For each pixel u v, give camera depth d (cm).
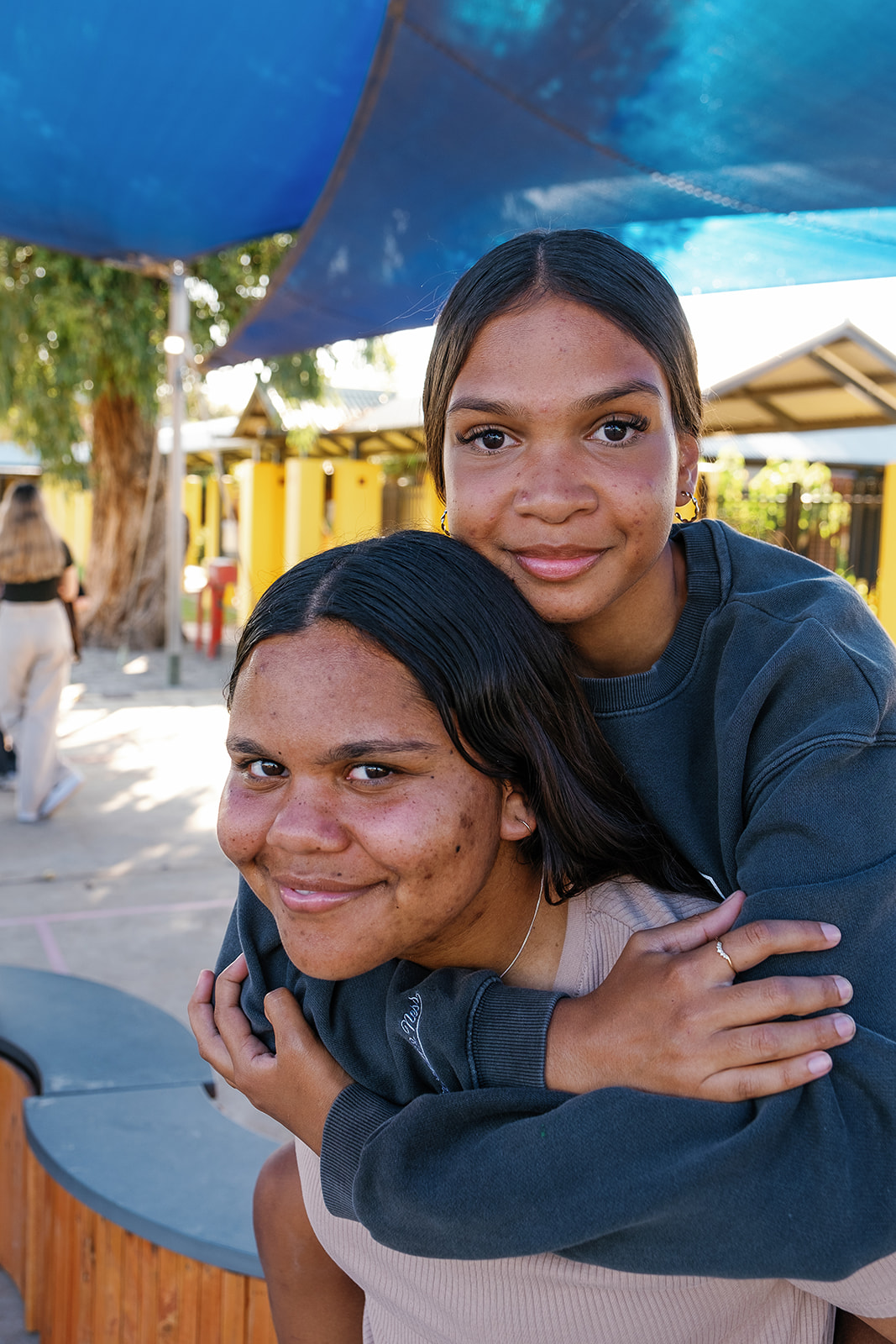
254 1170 194
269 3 362
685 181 312
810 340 698
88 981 276
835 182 288
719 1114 73
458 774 76
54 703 584
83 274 1110
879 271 325
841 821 82
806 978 75
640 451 86
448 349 91
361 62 397
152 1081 226
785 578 100
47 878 494
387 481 1294
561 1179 72
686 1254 72
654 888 90
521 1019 80
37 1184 217
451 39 296
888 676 89
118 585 1309
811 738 85
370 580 79
